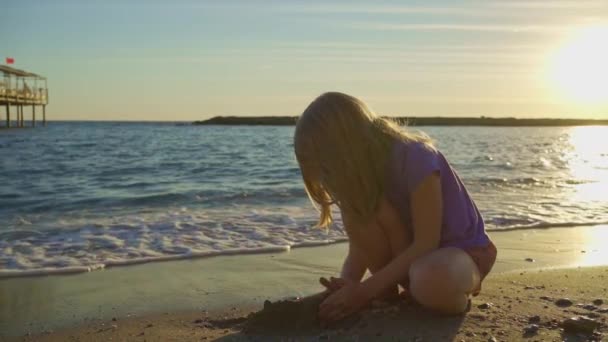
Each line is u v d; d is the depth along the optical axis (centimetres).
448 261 211
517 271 354
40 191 920
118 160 1612
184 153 1952
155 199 809
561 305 256
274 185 999
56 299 315
